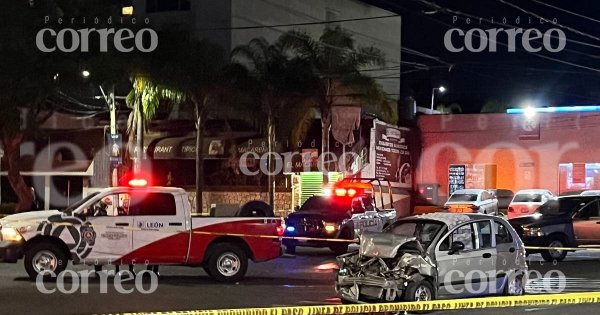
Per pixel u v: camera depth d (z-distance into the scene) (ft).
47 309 41.09
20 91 89.56
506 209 132.67
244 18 134.92
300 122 116.57
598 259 73.61
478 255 42.75
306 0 148.87
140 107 114.62
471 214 44.42
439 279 40.93
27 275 55.26
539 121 135.74
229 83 111.65
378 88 121.29
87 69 92.94
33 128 100.89
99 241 52.42
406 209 139.33
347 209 79.66
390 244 40.73
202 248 54.03
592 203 72.28
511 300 37.45
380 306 36.37
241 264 54.85
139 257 52.95
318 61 116.67
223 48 121.70
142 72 106.32
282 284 53.52
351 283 41.24
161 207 53.83
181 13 135.44
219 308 41.93
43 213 53.36
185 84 109.50
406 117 146.10
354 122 118.73
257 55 116.47
